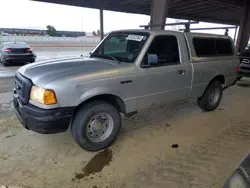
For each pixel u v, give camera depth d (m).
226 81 4.81
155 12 7.42
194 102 5.35
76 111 2.81
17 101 2.90
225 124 4.05
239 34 12.61
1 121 3.90
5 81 7.40
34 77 2.71
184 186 2.35
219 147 3.19
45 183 2.35
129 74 3.04
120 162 2.76
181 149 3.11
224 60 4.58
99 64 3.07
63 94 2.53
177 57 3.69
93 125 2.92
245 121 4.21
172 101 3.81
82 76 2.67
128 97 3.12
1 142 3.16
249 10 12.34
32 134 3.44
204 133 3.65
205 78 4.21
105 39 3.90
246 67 7.80
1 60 11.60
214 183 2.40
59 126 2.60
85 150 3.00
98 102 2.90
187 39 3.82
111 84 2.88
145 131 3.68
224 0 11.33
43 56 15.12
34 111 2.52
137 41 3.33
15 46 11.22
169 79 3.54
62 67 2.92
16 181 2.36
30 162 2.71
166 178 2.47
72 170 2.58
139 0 11.54
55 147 3.08
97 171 2.57
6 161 2.71
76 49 23.20
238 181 1.09
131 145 3.20
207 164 2.75
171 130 3.74
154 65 3.33
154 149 3.09
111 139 3.11
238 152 3.06
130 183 2.38
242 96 6.21
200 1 11.00
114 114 3.06
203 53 4.15
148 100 3.39
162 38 3.44
